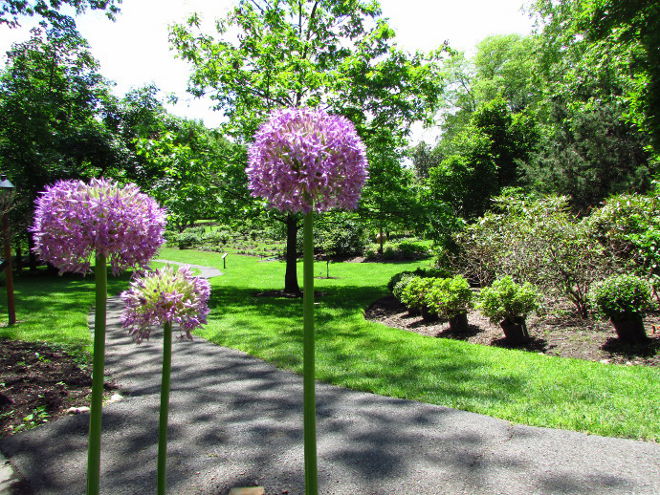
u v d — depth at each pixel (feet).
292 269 42.01
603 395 13.50
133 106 71.97
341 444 11.30
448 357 18.63
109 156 63.00
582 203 45.42
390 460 10.43
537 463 10.05
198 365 18.72
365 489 9.26
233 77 38.40
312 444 4.98
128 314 5.31
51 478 9.98
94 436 4.58
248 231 115.03
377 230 79.20
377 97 38.27
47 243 4.96
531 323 23.34
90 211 4.80
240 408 13.96
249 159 5.95
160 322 5.22
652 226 21.33
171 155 38.83
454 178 51.62
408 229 41.98
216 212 39.70
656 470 9.57
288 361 18.80
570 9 55.93
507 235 28.14
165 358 5.24
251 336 23.58
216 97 40.40
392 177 40.45
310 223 5.31
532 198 42.22
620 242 23.32
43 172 56.90
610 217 23.56
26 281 53.57
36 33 58.70
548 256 23.48
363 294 39.68
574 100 51.75
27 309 31.86
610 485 9.09
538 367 16.62
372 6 40.22
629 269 22.74
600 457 10.19
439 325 25.43
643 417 11.91
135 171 63.77
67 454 11.09
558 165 45.91
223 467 10.30
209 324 26.91
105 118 70.64
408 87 38.55
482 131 57.93
